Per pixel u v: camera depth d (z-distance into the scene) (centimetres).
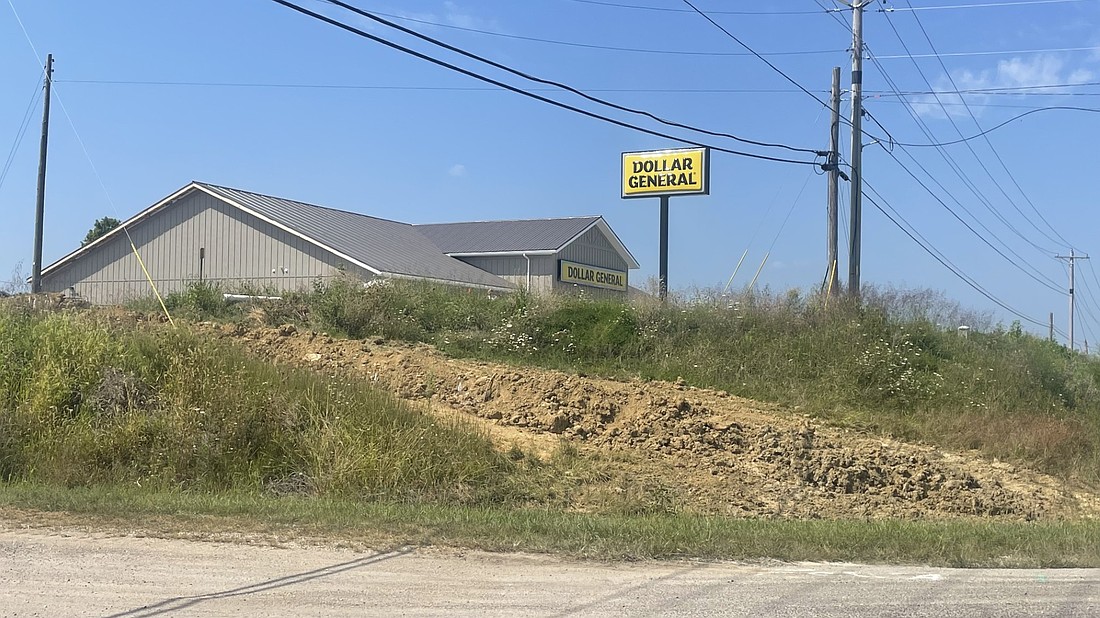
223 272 3288
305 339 1727
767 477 1302
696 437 1384
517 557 803
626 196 2709
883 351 1869
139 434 1205
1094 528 1041
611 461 1291
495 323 1967
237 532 859
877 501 1274
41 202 3212
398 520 927
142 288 3391
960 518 1223
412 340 1866
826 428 1557
